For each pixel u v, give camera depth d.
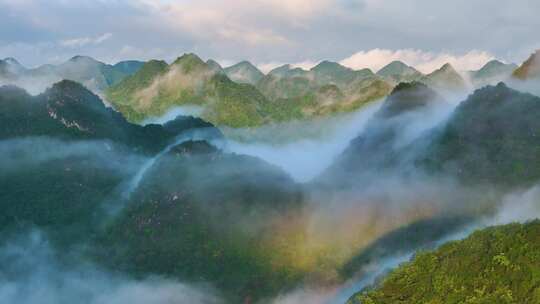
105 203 168.00
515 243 76.38
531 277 71.50
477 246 80.06
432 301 76.25
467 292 74.38
